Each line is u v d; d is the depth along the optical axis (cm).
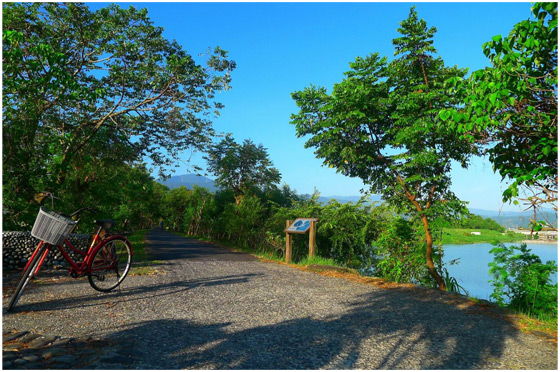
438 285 996
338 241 1430
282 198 3219
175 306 508
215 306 517
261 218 2098
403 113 999
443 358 335
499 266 659
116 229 2327
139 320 430
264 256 1362
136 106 1555
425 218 995
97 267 569
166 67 1530
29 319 417
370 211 1382
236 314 476
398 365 315
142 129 1681
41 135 1137
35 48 991
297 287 695
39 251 475
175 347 342
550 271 623
